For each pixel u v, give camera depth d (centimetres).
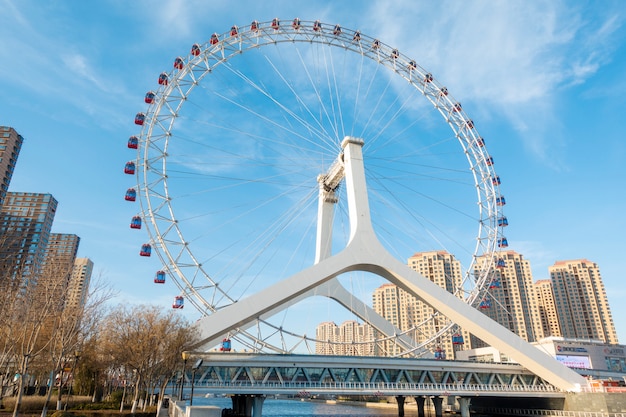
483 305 7444
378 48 7969
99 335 6506
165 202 6562
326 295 7694
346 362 6794
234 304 5866
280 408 13125
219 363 6184
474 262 7581
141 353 5244
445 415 9050
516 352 7194
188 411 2997
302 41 7606
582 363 11862
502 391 7156
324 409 12225
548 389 7669
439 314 7481
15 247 4831
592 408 6888
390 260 6850
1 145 12269
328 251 7944
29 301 4000
